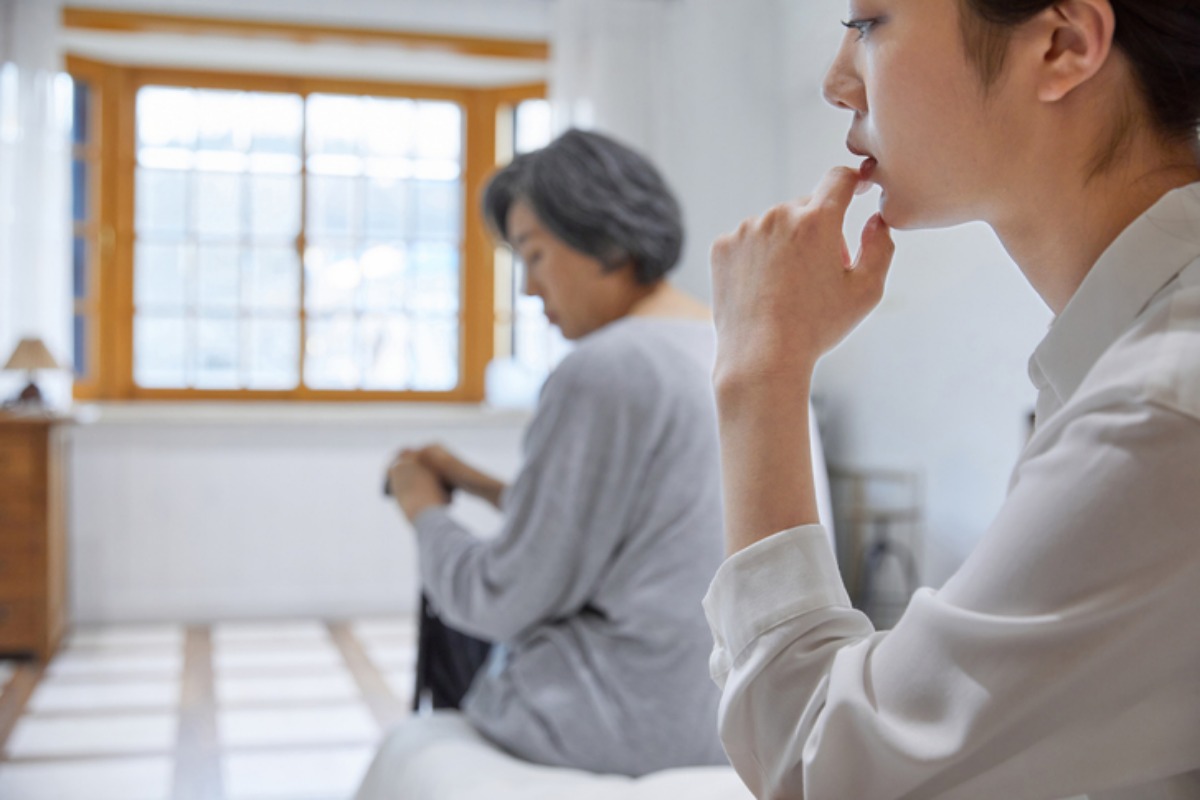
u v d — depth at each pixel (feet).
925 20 1.78
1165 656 1.52
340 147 21.04
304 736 12.66
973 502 11.48
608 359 4.13
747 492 1.93
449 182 21.43
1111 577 1.49
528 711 4.01
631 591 4.03
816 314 1.99
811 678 1.79
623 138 18.53
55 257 18.16
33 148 17.95
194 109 20.56
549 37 20.12
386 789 4.14
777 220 2.03
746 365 1.97
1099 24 1.68
